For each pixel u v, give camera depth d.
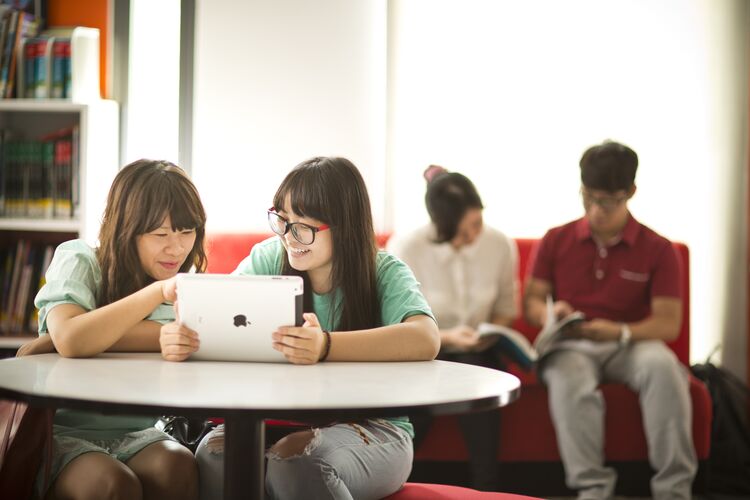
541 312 3.31
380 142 3.92
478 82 3.93
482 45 3.93
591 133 3.96
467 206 3.23
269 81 3.90
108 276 1.89
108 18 3.85
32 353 1.81
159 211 1.88
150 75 3.92
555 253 3.40
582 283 3.36
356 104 3.91
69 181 3.59
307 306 1.93
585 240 3.36
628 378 3.18
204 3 3.88
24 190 3.60
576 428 3.00
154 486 1.68
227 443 1.42
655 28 3.96
